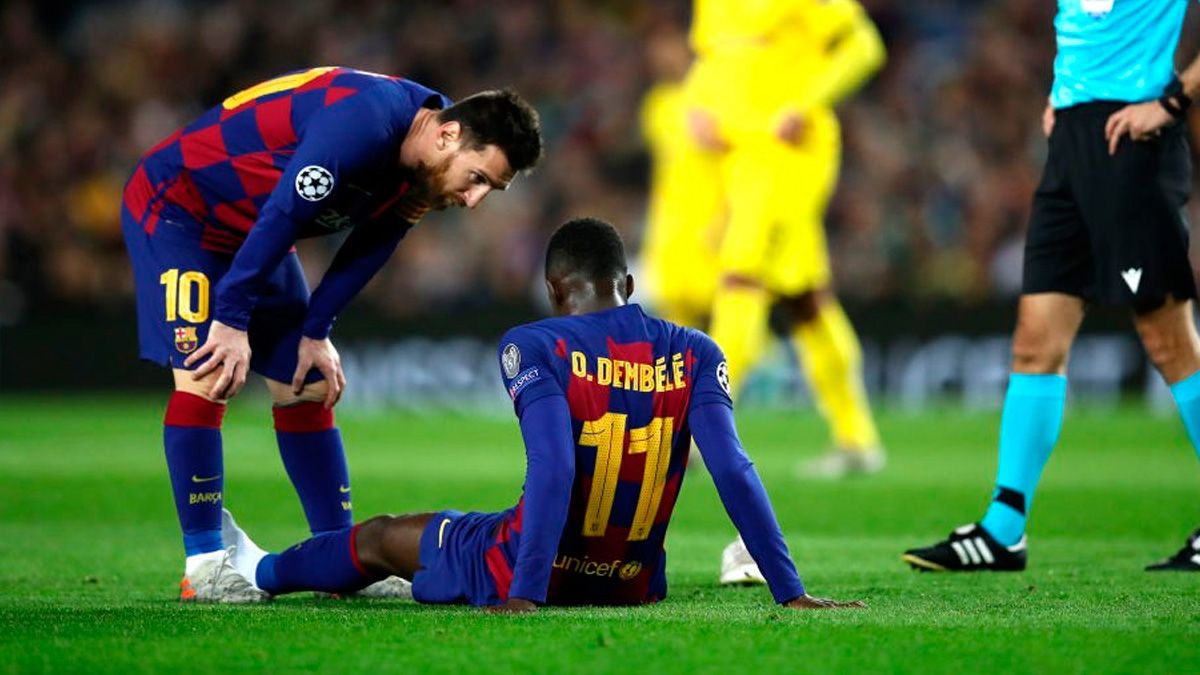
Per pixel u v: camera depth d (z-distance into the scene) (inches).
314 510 757.3
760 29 1461.6
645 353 601.6
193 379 668.1
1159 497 1253.7
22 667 487.8
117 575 815.7
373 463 1633.9
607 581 623.5
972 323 2573.8
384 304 2792.8
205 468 685.3
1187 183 797.9
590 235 617.6
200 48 3174.2
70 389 2901.1
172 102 3134.8
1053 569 825.5
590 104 2942.9
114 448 1800.0
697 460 1472.7
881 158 2787.9
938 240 2726.4
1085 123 798.5
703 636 530.9
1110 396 2486.5
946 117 2856.8
